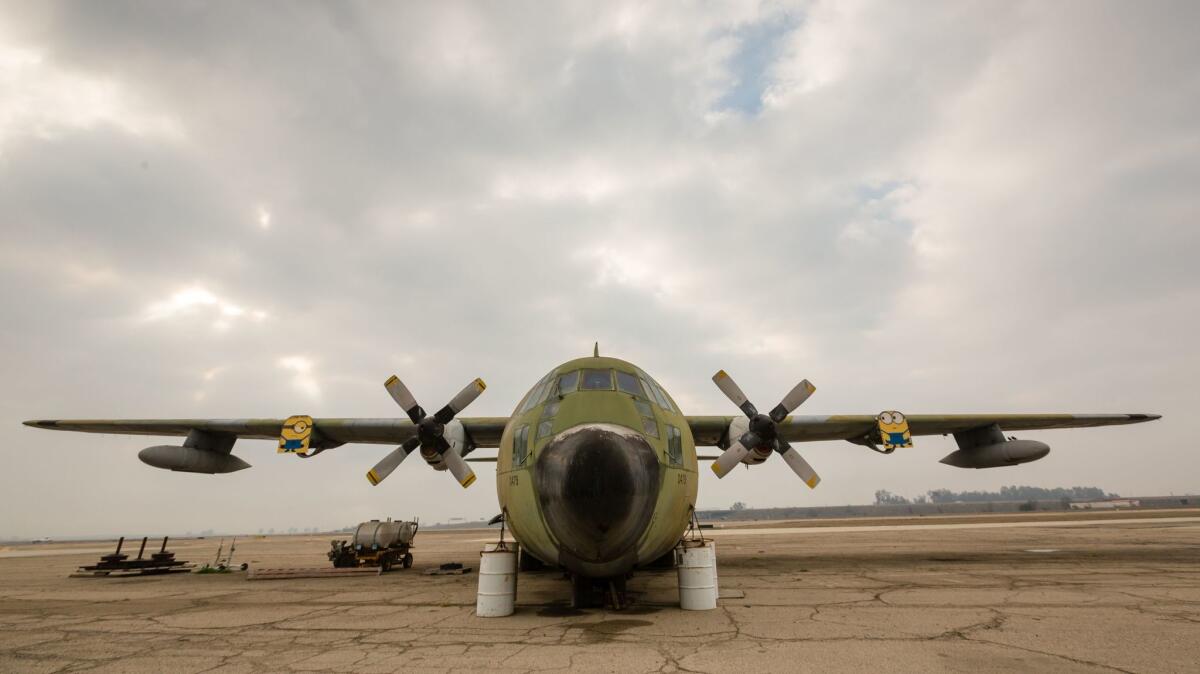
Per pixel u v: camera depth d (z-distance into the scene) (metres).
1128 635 5.26
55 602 8.88
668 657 4.62
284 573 12.37
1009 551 15.56
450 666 4.50
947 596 7.73
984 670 4.17
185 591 10.22
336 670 4.48
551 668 4.36
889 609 6.77
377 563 13.80
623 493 5.71
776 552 16.98
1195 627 5.59
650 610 7.02
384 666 4.55
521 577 11.45
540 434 7.04
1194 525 30.55
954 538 23.20
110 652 5.25
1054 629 5.54
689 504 7.68
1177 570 10.44
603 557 6.17
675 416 8.26
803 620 6.15
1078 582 8.93
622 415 6.93
